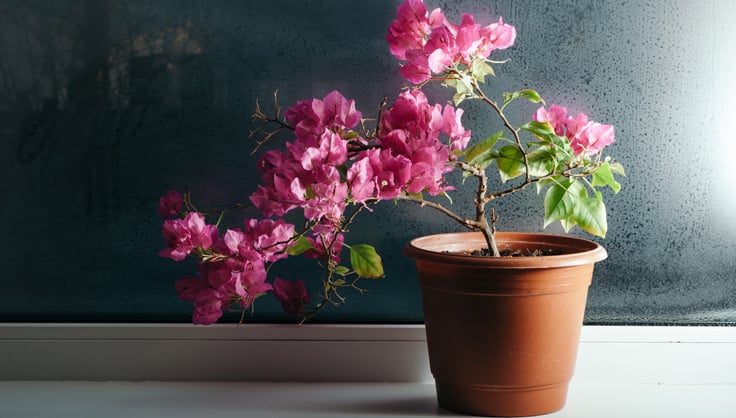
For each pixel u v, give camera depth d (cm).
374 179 123
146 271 168
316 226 126
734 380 162
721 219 163
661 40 160
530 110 162
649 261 165
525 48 161
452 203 165
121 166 166
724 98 161
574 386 160
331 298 167
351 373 165
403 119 130
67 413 145
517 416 139
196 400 153
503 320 132
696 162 162
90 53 163
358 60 162
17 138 166
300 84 163
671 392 156
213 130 165
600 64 161
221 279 139
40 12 163
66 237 168
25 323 167
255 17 162
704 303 165
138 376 166
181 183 166
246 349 165
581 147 143
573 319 137
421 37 134
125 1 162
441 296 136
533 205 165
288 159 132
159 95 164
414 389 160
